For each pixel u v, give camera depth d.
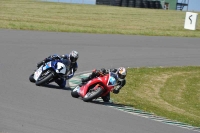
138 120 36.97
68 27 109.62
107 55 81.50
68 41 89.44
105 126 32.16
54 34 95.56
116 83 42.22
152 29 129.00
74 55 47.06
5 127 28.30
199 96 64.69
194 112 54.09
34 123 30.20
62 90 47.38
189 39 113.88
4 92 40.56
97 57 78.38
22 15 135.38
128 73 70.81
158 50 94.12
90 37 98.00
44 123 30.53
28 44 80.00
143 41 102.50
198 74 78.81
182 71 79.31
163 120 40.41
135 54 86.69
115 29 117.94
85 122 32.50
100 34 104.25
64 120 32.22
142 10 198.25
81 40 92.62
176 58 89.12
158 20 160.62
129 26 132.25
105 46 89.81
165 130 34.50
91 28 113.12
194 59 90.75
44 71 47.28
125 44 95.31
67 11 165.88
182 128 37.38
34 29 98.69
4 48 72.88
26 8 161.62
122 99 51.12
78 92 43.19
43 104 37.28
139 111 43.44
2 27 95.75
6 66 58.19
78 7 187.62
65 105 38.34
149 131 32.88
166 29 132.75
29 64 62.78
